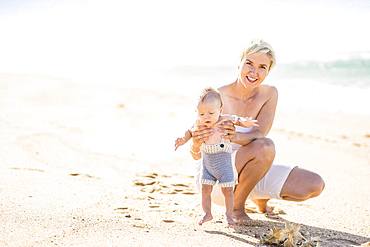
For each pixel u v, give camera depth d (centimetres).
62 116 995
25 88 1322
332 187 618
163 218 457
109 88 1402
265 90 492
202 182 444
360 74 1538
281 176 479
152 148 778
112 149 755
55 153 701
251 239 414
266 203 507
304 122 1059
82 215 453
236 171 463
